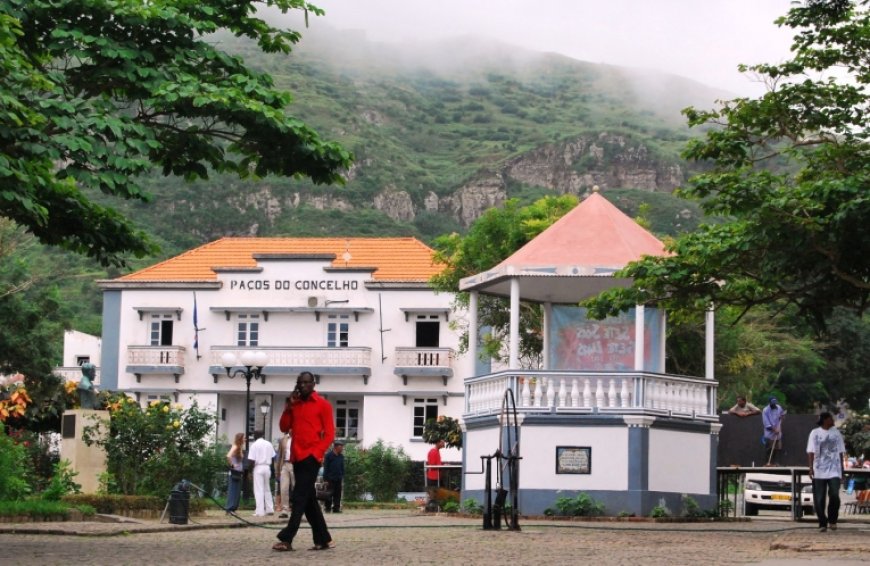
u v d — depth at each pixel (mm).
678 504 29875
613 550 17344
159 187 134500
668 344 44500
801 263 23438
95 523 23250
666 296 26000
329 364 63312
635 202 144750
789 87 24672
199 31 20688
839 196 22422
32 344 47781
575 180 172875
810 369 76938
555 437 29750
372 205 149125
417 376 63375
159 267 66750
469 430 31875
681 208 142875
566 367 33000
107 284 65250
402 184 156125
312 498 16844
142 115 20234
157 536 20625
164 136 20484
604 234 31828
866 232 22281
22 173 16875
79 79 19984
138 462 32188
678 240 25422
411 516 31469
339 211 140000
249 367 37156
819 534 22156
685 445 30312
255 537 20453
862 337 79812
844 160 24453
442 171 175875
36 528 20359
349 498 46438
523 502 29672
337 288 64250
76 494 28219
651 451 29562
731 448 35188
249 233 131875
